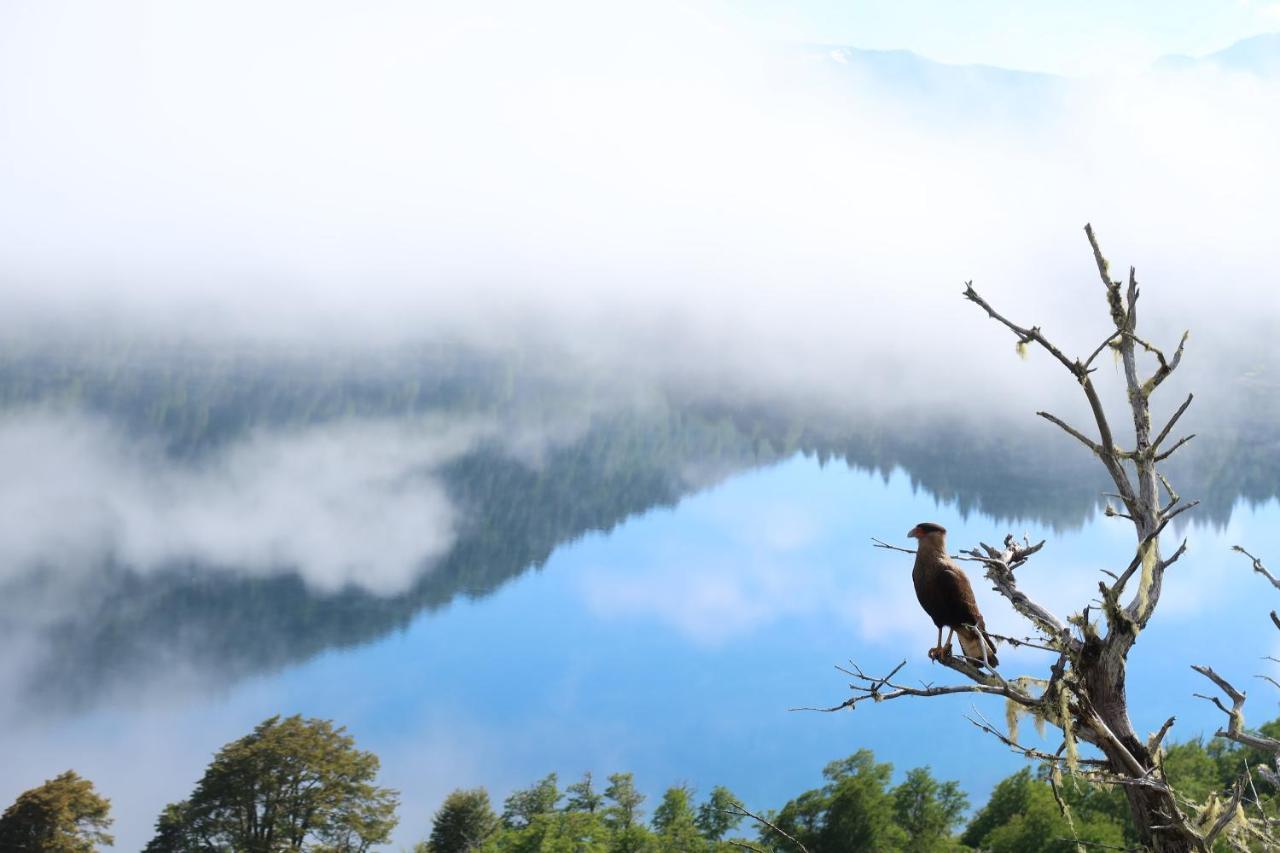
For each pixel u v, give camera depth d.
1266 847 5.90
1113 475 5.82
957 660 5.99
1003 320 5.83
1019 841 56.09
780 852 59.78
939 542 6.05
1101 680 5.79
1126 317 5.82
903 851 72.69
